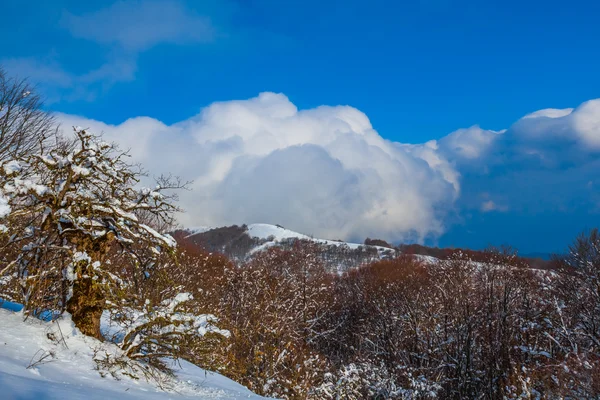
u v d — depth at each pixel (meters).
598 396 19.41
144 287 13.23
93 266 11.15
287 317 29.89
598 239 28.48
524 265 39.41
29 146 18.47
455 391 29.02
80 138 11.31
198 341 12.72
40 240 11.34
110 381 9.72
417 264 67.88
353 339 43.28
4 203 10.26
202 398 11.36
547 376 21.98
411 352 31.95
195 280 29.98
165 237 12.48
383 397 27.67
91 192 11.92
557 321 28.52
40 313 11.03
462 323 32.12
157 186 12.62
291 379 25.38
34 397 6.42
